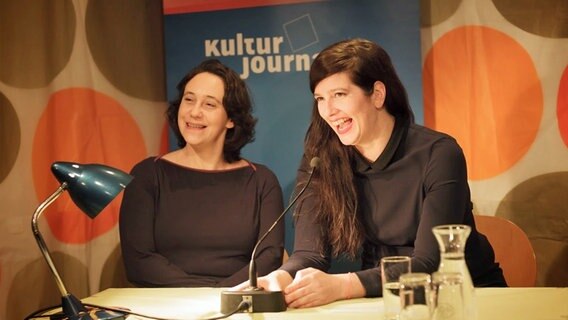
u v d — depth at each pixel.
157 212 2.95
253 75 3.35
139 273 2.86
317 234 2.37
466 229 1.47
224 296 1.94
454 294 1.44
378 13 3.24
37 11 3.39
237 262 2.92
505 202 3.26
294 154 3.33
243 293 1.92
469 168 3.30
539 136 3.21
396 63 3.24
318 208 2.38
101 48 3.46
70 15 3.42
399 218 2.32
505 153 3.25
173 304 2.08
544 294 1.95
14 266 3.35
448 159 2.24
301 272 2.02
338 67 2.26
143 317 1.92
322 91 2.29
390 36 3.24
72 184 1.97
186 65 3.39
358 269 3.25
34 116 3.39
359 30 3.27
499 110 3.25
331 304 1.98
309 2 3.30
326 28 3.29
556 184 3.20
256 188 2.99
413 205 2.29
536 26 3.20
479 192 3.29
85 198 1.97
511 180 3.25
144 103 3.51
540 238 3.23
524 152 3.23
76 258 3.42
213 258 2.91
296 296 1.94
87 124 3.44
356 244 2.35
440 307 1.45
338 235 2.35
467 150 3.30
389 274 1.57
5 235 3.34
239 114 3.05
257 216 2.96
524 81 3.22
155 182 2.98
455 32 3.30
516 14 3.22
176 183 2.99
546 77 3.20
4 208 3.34
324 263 2.35
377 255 2.42
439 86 3.33
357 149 2.38
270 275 2.13
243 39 3.35
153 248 2.90
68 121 3.41
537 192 3.23
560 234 3.20
